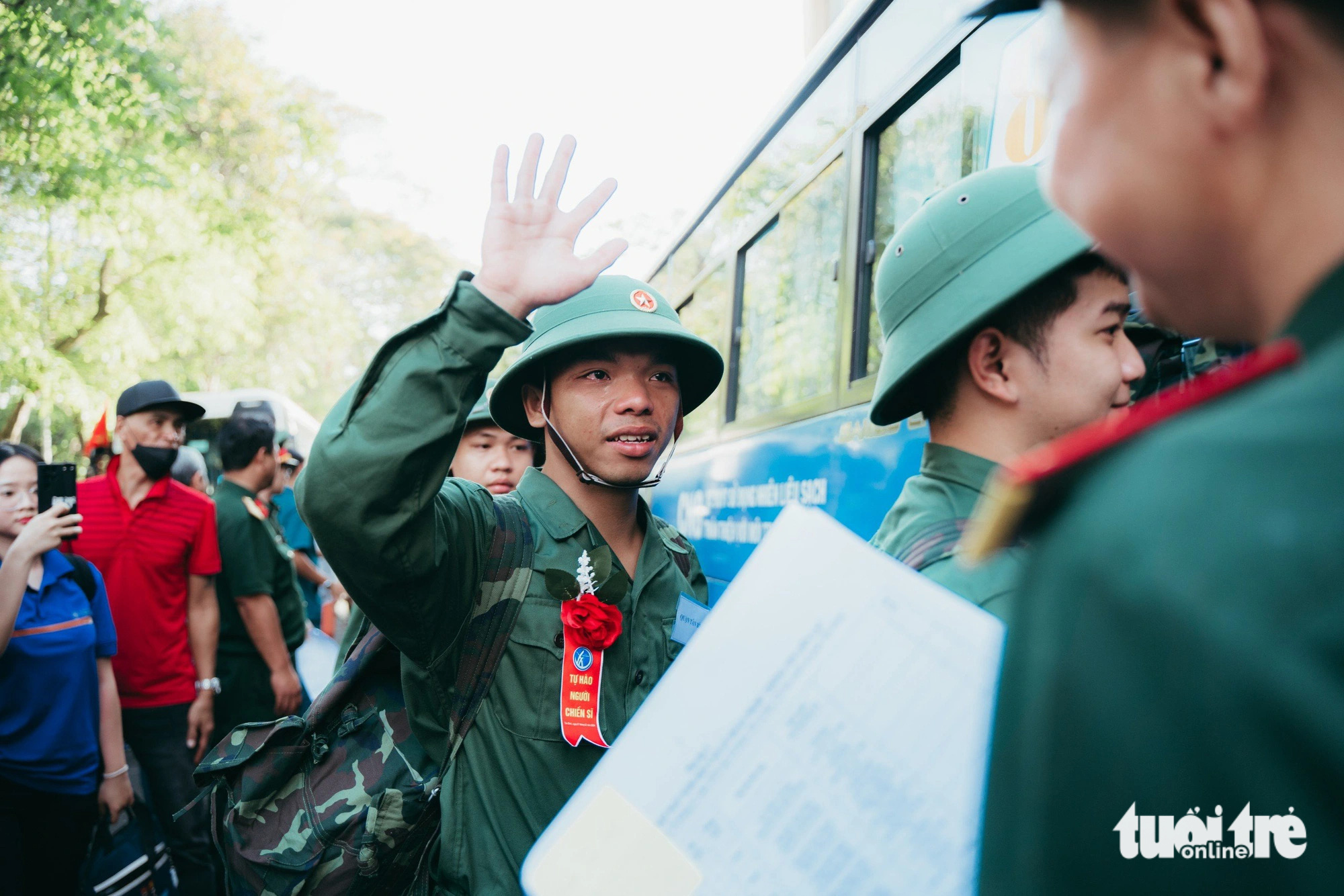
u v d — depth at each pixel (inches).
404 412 54.8
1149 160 17.1
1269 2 15.3
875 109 132.4
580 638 65.4
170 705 150.9
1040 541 15.6
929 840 27.3
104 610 131.4
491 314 55.6
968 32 107.7
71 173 495.8
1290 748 11.3
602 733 65.0
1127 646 12.7
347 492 54.2
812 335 150.3
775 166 174.1
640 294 76.0
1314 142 15.4
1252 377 15.3
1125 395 48.1
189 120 740.0
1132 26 17.1
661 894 28.3
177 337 642.2
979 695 28.2
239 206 651.5
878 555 29.9
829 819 28.0
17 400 565.0
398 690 68.7
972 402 49.1
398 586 57.6
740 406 185.0
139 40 485.7
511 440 124.0
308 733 65.9
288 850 63.2
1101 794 12.7
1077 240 44.8
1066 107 18.7
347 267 1585.9
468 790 63.2
